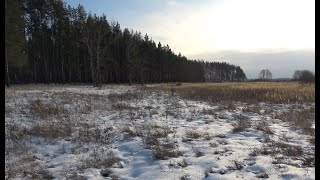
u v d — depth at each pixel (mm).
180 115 15508
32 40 54969
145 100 22031
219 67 190750
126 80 79688
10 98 18891
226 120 14469
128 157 8758
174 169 7617
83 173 7602
